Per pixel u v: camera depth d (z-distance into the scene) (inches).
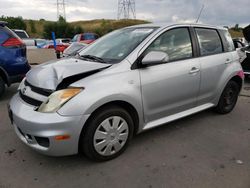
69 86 110.7
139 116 128.2
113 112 117.3
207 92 163.6
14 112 116.6
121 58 126.9
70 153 110.7
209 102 170.2
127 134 125.4
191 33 154.6
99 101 110.0
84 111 107.2
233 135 152.7
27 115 109.6
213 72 162.6
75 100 106.5
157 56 122.5
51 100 107.9
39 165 119.3
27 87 125.2
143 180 109.1
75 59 142.7
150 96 129.8
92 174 113.0
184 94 147.3
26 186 105.0
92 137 113.7
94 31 2017.7
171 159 125.0
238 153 131.9
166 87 135.6
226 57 173.2
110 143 120.0
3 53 202.4
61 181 108.4
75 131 107.3
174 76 138.3
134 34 144.3
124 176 111.7
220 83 170.2
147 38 134.0
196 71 150.4
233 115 186.2
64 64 131.1
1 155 127.0
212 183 107.4
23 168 116.9
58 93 108.6
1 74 208.4
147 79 127.1
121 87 117.3
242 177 111.7
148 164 120.6
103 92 111.6
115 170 116.0
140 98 125.3
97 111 113.7
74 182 107.8
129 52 128.6
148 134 150.8
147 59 123.1
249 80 324.2
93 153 116.3
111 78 116.8
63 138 106.2
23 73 213.9
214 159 125.6
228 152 132.7
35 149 111.0
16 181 108.0
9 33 208.4
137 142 140.7
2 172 113.8
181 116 150.5
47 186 105.3
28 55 557.6
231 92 185.6
